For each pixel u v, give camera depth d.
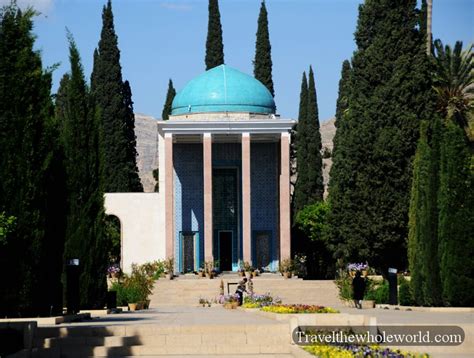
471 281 40.66
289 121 73.50
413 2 62.16
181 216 78.25
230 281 69.06
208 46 86.94
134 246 76.81
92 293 44.38
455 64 68.50
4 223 29.88
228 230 78.56
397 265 61.50
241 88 76.38
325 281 68.00
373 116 60.81
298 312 37.25
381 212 60.16
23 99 33.47
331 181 81.94
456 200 40.81
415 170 45.25
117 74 84.62
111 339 28.62
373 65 61.97
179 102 77.25
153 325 30.28
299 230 84.62
